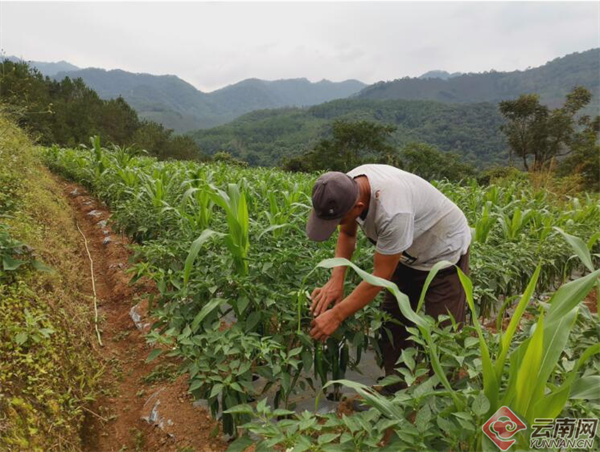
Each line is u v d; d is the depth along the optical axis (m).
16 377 2.34
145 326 3.69
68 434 2.31
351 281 2.87
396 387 2.58
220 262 2.63
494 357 1.81
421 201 2.24
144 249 3.30
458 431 1.43
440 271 2.46
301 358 2.44
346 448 1.42
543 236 4.54
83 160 9.35
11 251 3.17
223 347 2.02
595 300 4.91
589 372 1.71
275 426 1.51
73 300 3.73
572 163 28.56
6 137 6.45
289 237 3.35
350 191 1.97
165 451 2.39
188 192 3.58
